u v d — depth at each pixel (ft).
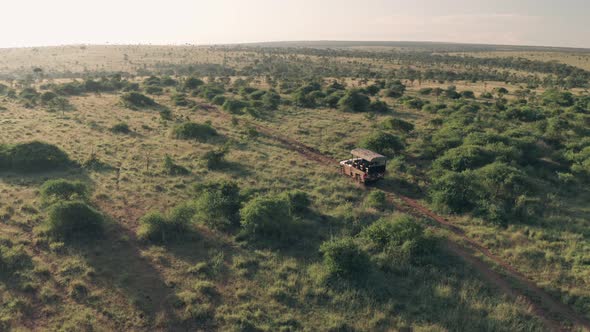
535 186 97.50
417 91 306.14
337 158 129.39
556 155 128.16
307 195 94.48
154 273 59.98
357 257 61.57
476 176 100.73
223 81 351.46
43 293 53.36
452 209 89.35
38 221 75.41
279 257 66.33
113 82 297.53
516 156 120.16
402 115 201.36
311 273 61.41
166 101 239.50
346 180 107.76
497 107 214.28
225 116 198.29
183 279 58.75
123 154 124.57
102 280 57.36
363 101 215.72
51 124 162.50
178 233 72.33
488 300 56.54
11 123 160.97
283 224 74.49
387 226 73.67
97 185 96.32
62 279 56.90
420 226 74.23
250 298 55.16
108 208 83.41
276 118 191.21
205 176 107.65
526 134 149.38
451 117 185.26
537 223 83.10
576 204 94.84
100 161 113.80
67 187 81.61
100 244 67.62
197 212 79.20
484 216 85.66
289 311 52.65
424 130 165.78
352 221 81.82
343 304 54.44
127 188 95.04
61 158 111.65
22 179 98.48
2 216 76.23
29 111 191.42
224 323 49.75
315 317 51.67
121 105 216.74
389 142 132.87
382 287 58.85
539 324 52.24
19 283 55.57
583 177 111.14
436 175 108.99
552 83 378.53
